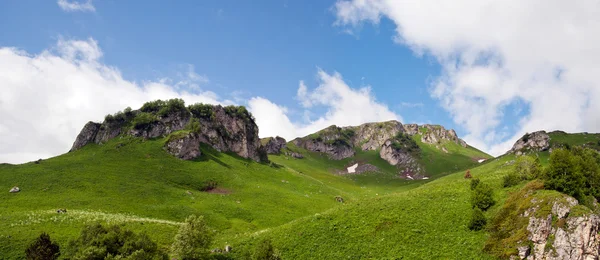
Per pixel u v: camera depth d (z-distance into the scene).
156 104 179.00
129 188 109.25
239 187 131.62
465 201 68.69
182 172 133.50
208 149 169.88
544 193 58.78
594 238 50.22
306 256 59.09
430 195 74.44
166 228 73.44
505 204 62.22
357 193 180.75
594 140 182.88
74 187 104.69
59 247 61.12
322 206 122.19
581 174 60.12
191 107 188.25
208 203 109.00
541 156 171.88
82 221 74.75
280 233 67.69
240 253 61.56
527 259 51.09
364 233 63.53
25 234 65.69
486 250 54.28
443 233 60.03
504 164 140.25
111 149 142.88
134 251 51.72
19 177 107.81
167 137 157.75
